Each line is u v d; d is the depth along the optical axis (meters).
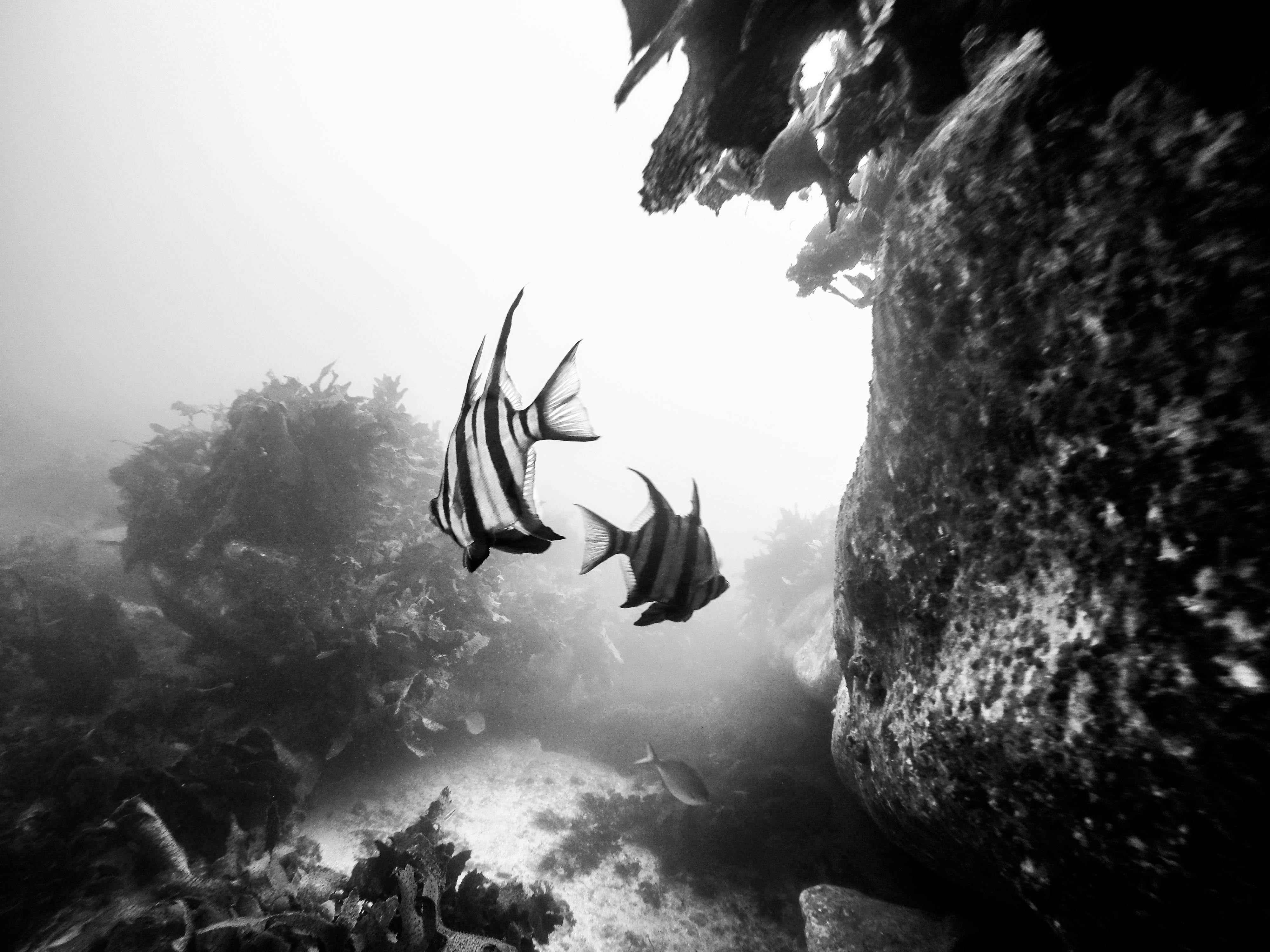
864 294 4.40
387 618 5.19
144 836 3.40
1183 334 1.19
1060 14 1.20
